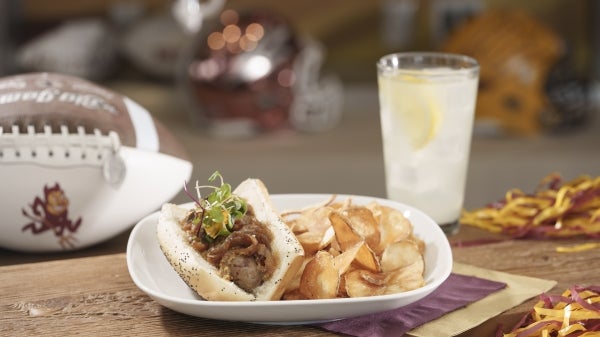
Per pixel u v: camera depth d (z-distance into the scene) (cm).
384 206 123
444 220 134
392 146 133
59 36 271
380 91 133
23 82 134
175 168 136
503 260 129
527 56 232
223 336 113
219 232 114
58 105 131
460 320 116
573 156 227
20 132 129
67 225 131
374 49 291
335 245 120
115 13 285
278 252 114
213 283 112
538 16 285
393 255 117
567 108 238
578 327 114
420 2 286
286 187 227
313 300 110
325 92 249
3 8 268
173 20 275
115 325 115
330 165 227
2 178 128
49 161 129
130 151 131
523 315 118
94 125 131
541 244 133
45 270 125
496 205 142
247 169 225
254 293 113
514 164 227
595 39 282
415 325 115
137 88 281
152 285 117
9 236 132
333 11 289
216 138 241
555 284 123
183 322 115
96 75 273
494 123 240
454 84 129
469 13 272
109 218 132
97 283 122
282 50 232
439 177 132
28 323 116
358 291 114
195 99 238
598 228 134
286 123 243
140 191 133
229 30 230
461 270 125
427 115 130
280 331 114
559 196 136
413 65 135
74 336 113
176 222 118
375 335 112
